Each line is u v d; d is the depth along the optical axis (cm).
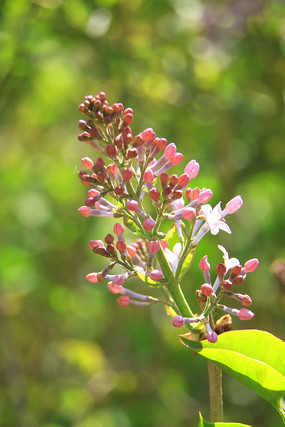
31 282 721
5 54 664
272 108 714
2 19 644
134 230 258
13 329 764
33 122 868
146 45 704
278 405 250
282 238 691
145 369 736
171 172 724
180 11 699
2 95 707
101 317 786
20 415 672
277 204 715
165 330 744
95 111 259
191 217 244
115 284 250
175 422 684
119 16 679
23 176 802
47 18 663
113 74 712
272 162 702
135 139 251
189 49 717
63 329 785
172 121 752
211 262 643
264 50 704
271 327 652
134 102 743
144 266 256
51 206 780
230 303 660
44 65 711
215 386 254
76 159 887
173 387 705
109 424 674
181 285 649
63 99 834
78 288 775
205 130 738
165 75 725
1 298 716
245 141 712
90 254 745
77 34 675
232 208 254
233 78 736
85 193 814
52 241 755
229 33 700
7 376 693
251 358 237
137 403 697
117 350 771
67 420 689
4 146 869
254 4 687
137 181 256
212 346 242
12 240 738
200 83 736
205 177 642
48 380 753
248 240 687
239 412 668
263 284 659
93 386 723
